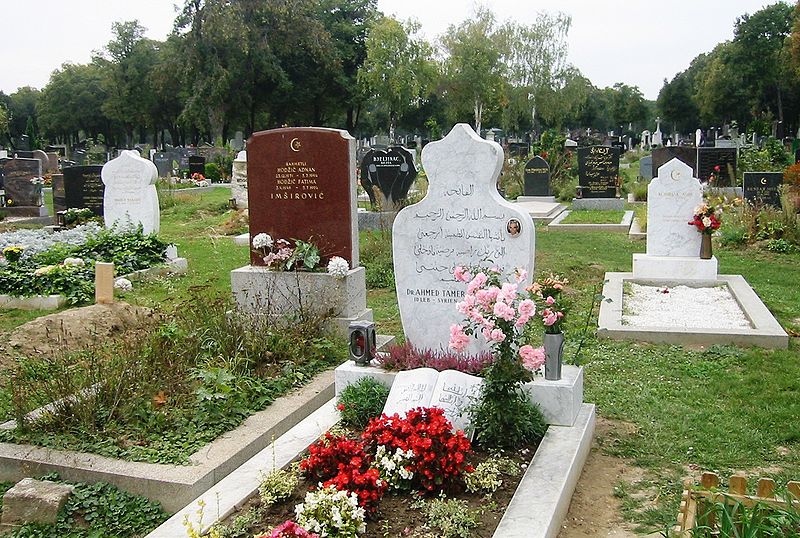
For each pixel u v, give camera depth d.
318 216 9.50
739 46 69.06
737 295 10.83
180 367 7.09
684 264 11.98
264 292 9.41
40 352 8.30
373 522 4.51
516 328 6.02
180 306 8.57
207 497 4.86
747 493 4.89
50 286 11.30
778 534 3.70
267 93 57.66
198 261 14.90
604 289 11.53
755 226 15.80
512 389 5.61
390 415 5.85
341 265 9.07
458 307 5.84
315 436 5.88
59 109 77.31
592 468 5.69
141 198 15.44
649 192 12.22
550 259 14.50
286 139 9.46
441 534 4.36
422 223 7.40
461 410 5.75
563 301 6.06
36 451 5.78
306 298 9.23
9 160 23.64
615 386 7.41
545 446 5.49
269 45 53.81
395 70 52.44
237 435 6.10
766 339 8.61
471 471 4.98
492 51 55.88
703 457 5.82
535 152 34.44
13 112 92.19
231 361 7.26
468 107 58.12
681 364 8.04
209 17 49.41
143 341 7.42
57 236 14.91
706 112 72.25
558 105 61.44
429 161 7.32
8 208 23.55
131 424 6.16
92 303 11.13
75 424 6.17
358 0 64.12
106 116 73.31
